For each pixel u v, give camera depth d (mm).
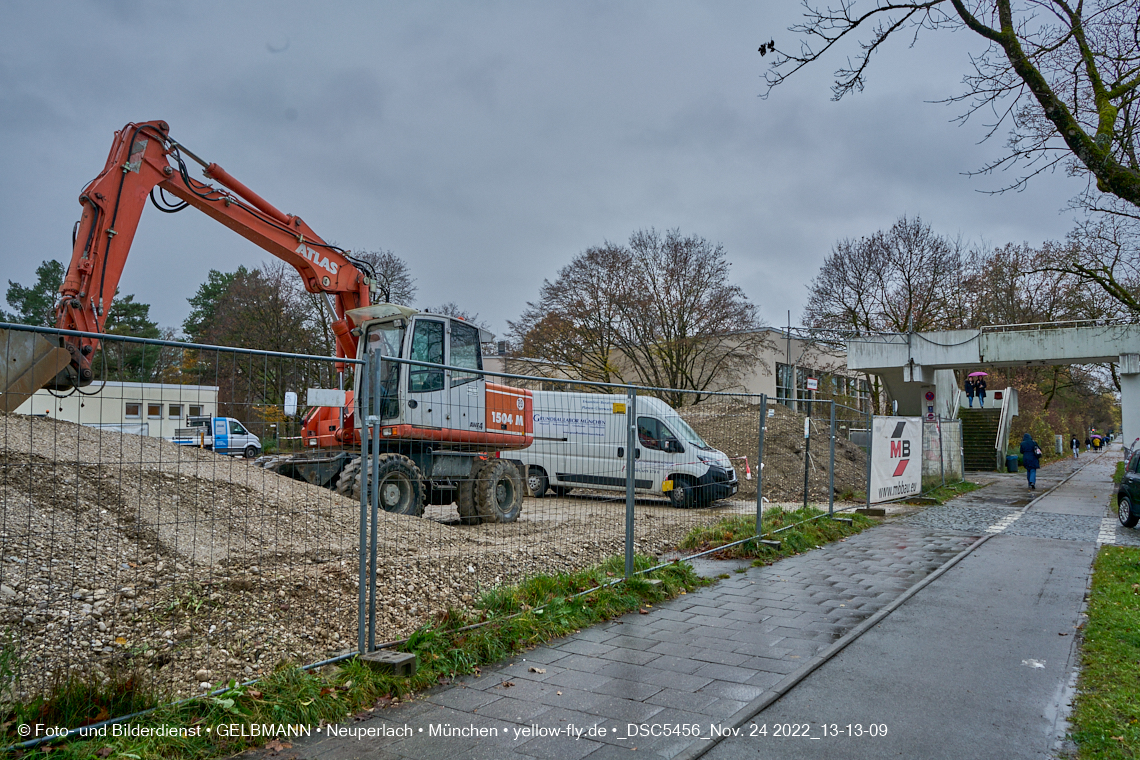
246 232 11414
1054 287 28094
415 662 4508
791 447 19359
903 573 8352
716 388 37500
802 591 7332
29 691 3521
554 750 3609
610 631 5781
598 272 33094
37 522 4867
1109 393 42625
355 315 11359
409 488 8672
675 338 32844
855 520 12570
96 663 3908
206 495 6277
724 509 11148
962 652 5402
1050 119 5812
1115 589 7402
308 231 12078
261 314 30047
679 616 6289
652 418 14875
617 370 35250
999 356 25312
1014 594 7367
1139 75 6047
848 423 20844
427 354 11000
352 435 9797
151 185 10227
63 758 3121
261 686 3918
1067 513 14922
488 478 9922
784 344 43844
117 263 9867
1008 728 4012
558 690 4441
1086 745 3730
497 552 7191
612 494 9047
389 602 5422
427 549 6922
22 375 5496
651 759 3529
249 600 4949
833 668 5008
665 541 9367
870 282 33406
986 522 13266
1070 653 5387
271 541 6336
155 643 4215
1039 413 42781
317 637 4730
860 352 27641
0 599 4195
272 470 7875
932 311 32938
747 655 5195
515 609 5762
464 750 3592
